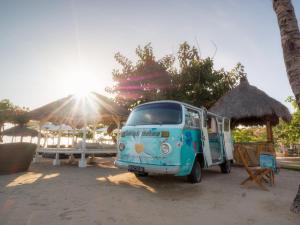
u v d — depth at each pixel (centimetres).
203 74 1753
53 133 2295
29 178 713
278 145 3425
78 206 426
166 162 566
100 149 1164
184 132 608
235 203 479
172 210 421
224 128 952
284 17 473
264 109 1134
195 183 675
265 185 683
